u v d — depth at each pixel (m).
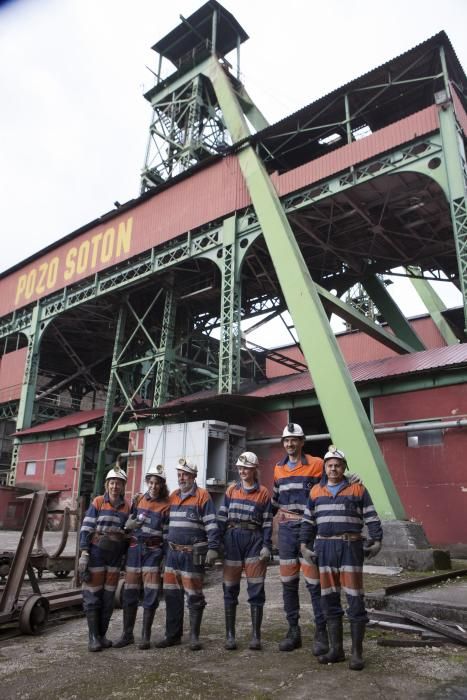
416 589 8.42
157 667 5.18
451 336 33.16
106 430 31.12
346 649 5.70
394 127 22.00
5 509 30.47
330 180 23.67
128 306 34.38
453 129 20.28
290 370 43.78
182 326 35.84
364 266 30.06
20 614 6.79
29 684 4.75
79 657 5.65
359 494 5.40
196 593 6.03
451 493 18.09
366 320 23.44
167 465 23.03
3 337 41.62
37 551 10.91
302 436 6.25
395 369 21.08
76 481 32.16
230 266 26.00
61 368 45.31
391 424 20.03
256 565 6.02
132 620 6.25
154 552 6.30
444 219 25.08
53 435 34.78
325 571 5.29
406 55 22.14
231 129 28.97
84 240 36.00
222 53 38.84
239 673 4.93
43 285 38.44
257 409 24.23
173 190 30.66
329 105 24.86
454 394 18.95
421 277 28.34
